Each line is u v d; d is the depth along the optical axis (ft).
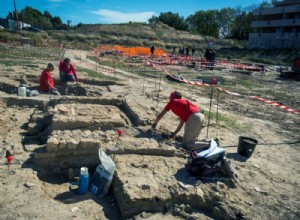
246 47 184.65
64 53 90.74
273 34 177.58
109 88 39.83
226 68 90.17
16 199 14.49
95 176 16.92
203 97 44.55
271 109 41.34
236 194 16.56
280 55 146.00
